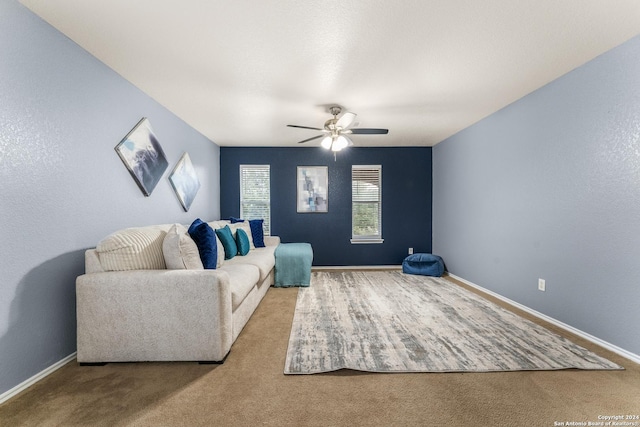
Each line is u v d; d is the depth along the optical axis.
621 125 2.18
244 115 3.73
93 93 2.29
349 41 2.14
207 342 2.00
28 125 1.77
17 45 1.70
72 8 1.76
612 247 2.25
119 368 1.96
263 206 5.59
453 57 2.36
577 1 1.73
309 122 4.04
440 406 1.57
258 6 1.76
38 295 1.83
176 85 2.84
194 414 1.51
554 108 2.78
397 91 3.03
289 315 3.00
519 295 3.26
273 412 1.53
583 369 1.94
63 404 1.59
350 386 1.76
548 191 2.85
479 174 4.05
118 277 1.98
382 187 5.64
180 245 2.19
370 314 3.02
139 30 1.98
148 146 3.02
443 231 5.19
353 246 5.61
